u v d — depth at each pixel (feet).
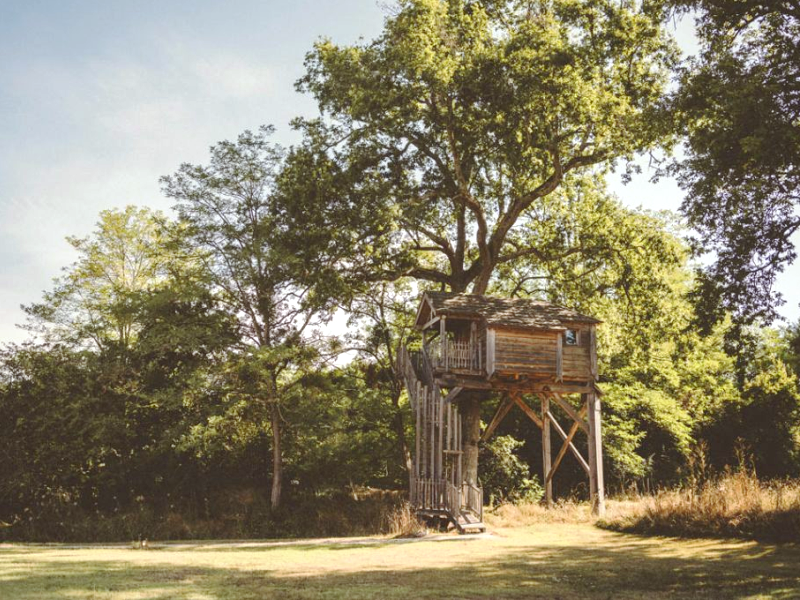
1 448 98.53
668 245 103.81
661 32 97.55
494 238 110.63
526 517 78.79
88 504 103.35
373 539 63.93
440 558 44.52
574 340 92.63
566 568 37.63
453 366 84.84
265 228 102.68
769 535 48.88
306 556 46.57
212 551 52.54
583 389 87.76
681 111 61.87
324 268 100.94
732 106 53.11
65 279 116.98
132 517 97.30
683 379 136.26
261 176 103.65
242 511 102.58
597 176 114.93
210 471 110.42
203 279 99.60
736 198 59.16
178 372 104.22
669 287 104.42
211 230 100.89
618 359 126.82
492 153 98.37
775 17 62.59
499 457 110.83
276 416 104.27
